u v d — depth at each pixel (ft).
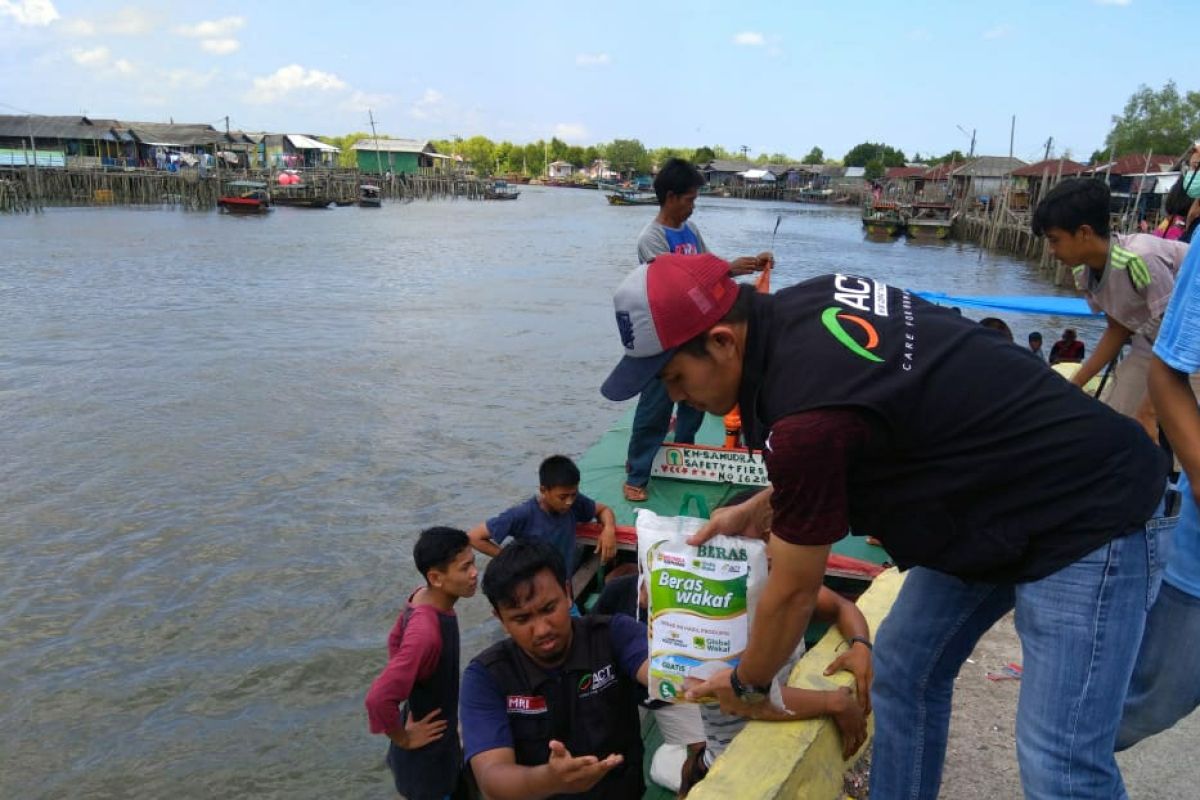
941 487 6.43
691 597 8.32
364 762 19.38
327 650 23.58
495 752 9.41
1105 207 12.93
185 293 81.46
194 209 218.18
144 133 271.69
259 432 41.22
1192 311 6.59
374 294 84.69
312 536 30.40
